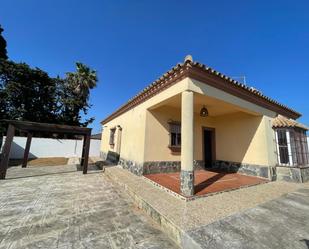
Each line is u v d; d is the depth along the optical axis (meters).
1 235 2.63
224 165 7.84
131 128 8.07
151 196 4.01
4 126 12.56
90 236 2.65
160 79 5.16
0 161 7.11
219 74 4.66
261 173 6.36
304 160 6.73
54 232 2.75
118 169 8.14
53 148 15.09
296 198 4.17
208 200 3.82
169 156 6.94
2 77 15.77
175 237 2.58
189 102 4.27
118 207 3.92
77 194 4.86
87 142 8.33
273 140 6.72
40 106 17.95
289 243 2.28
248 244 2.22
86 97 19.84
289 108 7.62
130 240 2.55
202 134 8.15
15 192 4.93
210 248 2.10
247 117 7.13
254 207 3.50
